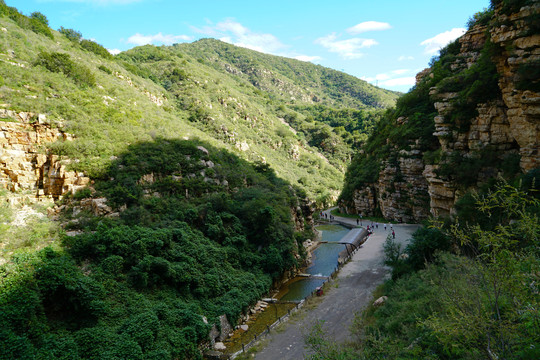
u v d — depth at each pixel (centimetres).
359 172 7350
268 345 2197
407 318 1766
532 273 711
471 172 3038
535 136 2397
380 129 7400
